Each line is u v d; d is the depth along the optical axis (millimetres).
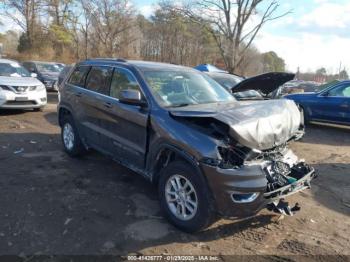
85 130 6094
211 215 3898
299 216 4730
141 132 4707
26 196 4848
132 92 4641
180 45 44312
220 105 4719
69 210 4516
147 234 4051
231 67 24422
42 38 43250
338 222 4648
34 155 6750
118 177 5738
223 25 24281
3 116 10672
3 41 53906
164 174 4293
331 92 11727
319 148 8977
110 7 39750
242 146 3863
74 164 6297
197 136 3945
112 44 40781
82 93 6117
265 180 3848
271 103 4527
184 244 3896
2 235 3863
